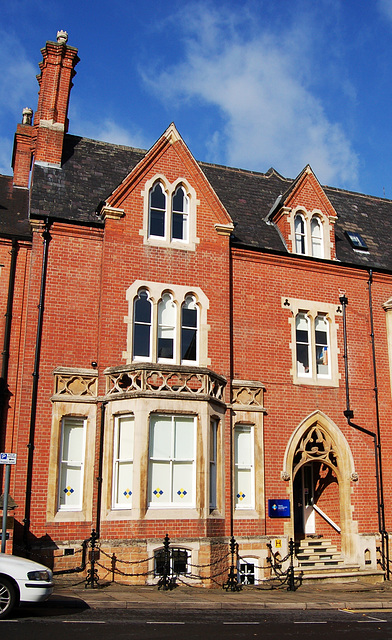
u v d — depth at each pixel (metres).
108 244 17.72
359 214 25.09
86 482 16.20
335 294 21.06
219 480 16.89
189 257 18.67
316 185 21.80
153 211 18.78
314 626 11.63
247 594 15.09
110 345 17.06
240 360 18.89
